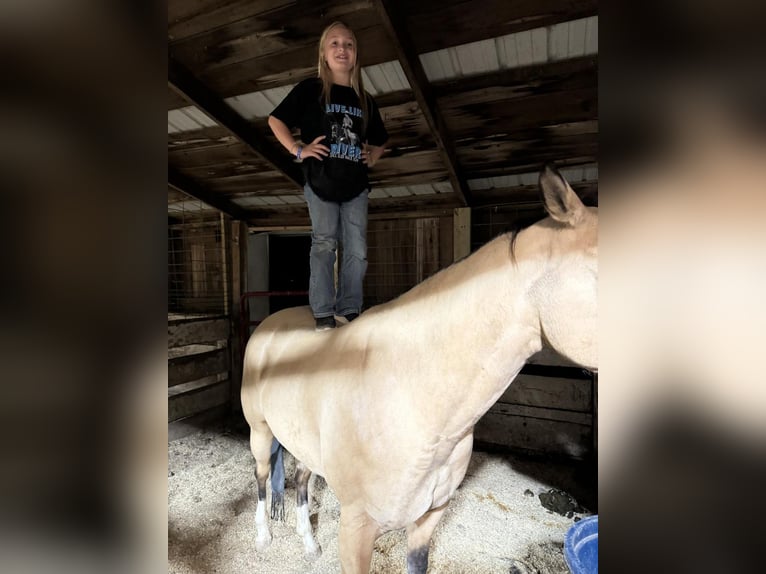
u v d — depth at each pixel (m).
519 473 2.35
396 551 1.65
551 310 0.62
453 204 2.91
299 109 1.32
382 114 2.08
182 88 1.90
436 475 0.88
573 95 1.85
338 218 1.30
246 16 1.63
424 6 1.51
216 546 1.70
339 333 1.04
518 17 1.51
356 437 0.87
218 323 3.32
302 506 1.67
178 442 2.88
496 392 0.76
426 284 0.86
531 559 1.62
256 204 3.40
